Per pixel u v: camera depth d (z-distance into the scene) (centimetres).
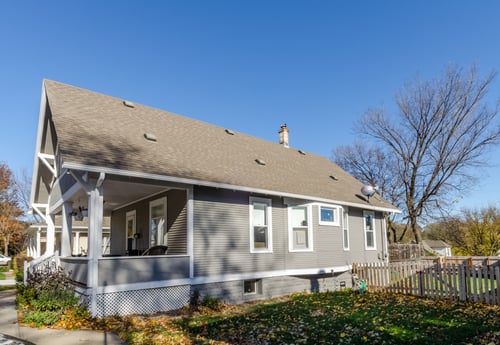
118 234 1606
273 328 733
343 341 627
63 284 866
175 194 1112
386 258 1792
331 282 1468
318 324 763
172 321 812
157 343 609
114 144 984
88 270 829
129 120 1223
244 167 1310
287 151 1877
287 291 1281
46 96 1149
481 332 672
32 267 1166
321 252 1423
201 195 1073
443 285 1143
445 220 2842
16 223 3822
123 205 1552
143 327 736
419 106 2820
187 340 630
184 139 1305
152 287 915
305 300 1139
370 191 1680
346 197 1584
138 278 896
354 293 1299
